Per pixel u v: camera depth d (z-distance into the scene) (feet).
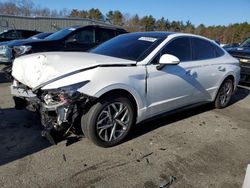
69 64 11.18
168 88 13.58
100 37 27.94
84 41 26.86
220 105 18.53
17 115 15.11
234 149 12.60
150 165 10.74
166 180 9.82
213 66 16.57
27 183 9.23
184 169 10.61
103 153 11.43
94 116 11.06
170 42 14.02
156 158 11.31
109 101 11.34
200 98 16.29
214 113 17.74
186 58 14.93
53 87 10.50
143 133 13.65
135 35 15.20
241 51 26.78
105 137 11.69
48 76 10.87
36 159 10.69
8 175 9.61
